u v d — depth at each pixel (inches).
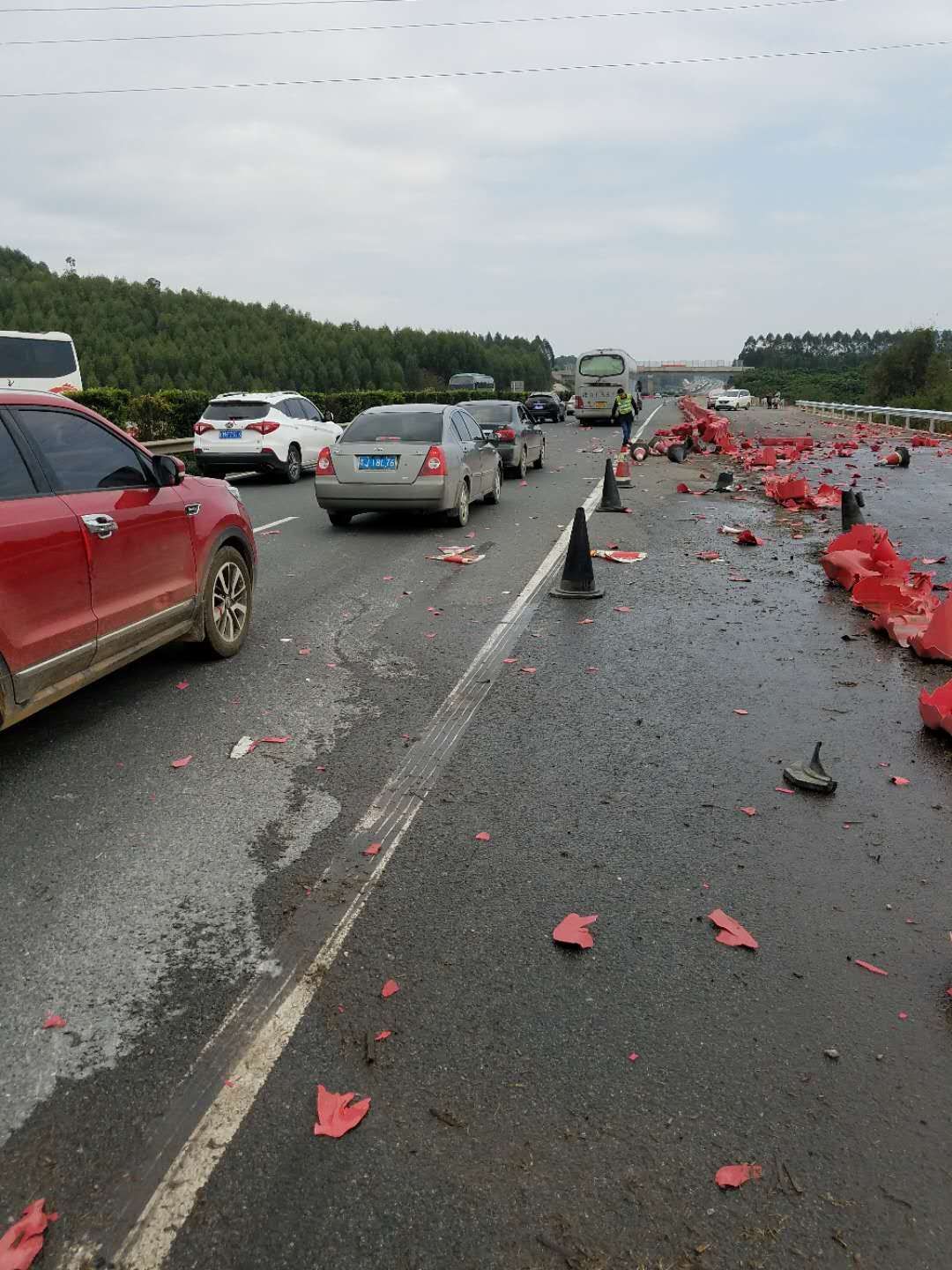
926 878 138.0
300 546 428.5
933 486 658.2
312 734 194.2
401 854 144.0
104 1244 78.5
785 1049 102.1
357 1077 97.3
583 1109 93.1
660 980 113.7
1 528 156.1
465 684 227.5
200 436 716.7
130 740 190.2
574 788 167.6
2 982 112.4
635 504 571.2
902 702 213.8
